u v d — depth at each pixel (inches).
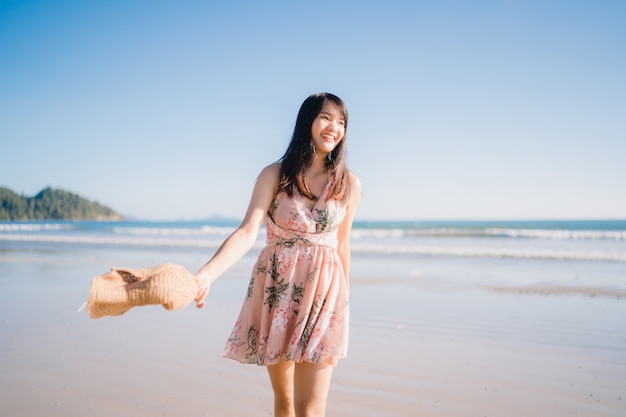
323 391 95.4
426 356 192.5
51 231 1515.7
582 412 139.2
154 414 137.9
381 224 2290.8
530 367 178.4
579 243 843.4
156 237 1083.3
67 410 140.5
